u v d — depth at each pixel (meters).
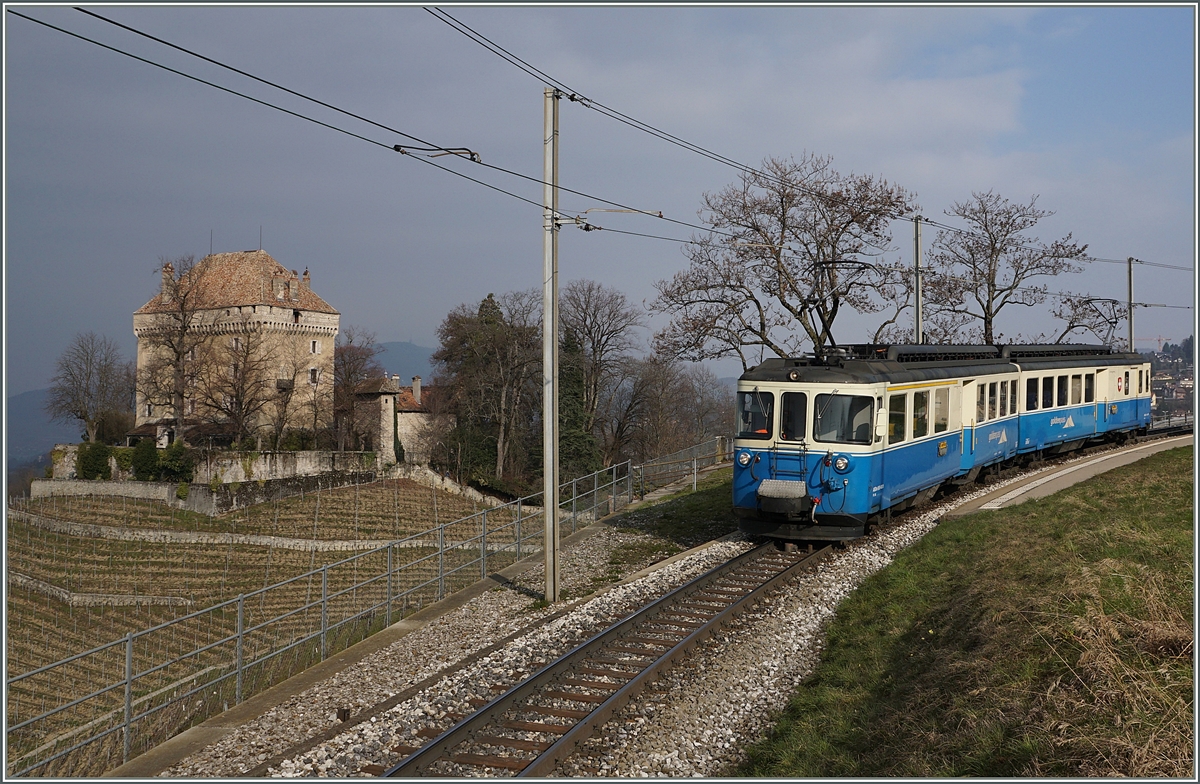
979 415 22.89
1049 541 14.09
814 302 33.38
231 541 55.75
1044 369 27.05
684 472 33.78
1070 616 9.74
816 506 17.34
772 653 12.32
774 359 18.84
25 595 45.66
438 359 77.06
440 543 17.34
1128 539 13.12
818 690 10.88
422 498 68.38
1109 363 31.98
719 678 11.22
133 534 56.16
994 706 8.59
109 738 11.24
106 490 65.25
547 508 16.02
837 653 12.26
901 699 9.88
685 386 83.19
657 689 10.74
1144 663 8.30
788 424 17.69
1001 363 24.94
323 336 86.50
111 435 77.56
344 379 83.44
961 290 41.56
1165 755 7.06
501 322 72.25
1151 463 22.97
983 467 24.55
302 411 80.00
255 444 71.62
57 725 23.28
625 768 8.73
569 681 10.92
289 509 62.28
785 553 18.00
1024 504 19.05
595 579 17.73
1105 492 18.92
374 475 71.88
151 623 42.06
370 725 9.84
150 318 84.19
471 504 68.38
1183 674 8.04
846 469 17.19
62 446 68.75
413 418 85.81
